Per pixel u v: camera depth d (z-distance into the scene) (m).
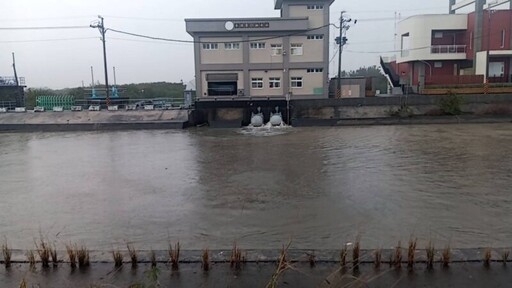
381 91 45.34
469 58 33.22
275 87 33.06
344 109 27.81
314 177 10.54
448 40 34.47
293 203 8.05
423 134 19.91
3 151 17.28
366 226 6.49
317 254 4.50
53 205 8.30
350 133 21.28
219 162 13.33
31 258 4.34
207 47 32.69
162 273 4.05
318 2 32.59
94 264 4.29
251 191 9.16
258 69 32.78
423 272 3.96
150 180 10.67
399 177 10.27
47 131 26.31
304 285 3.74
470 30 33.00
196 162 13.45
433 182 9.62
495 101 27.19
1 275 4.05
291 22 32.03
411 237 5.58
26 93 46.38
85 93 43.09
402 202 7.92
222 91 33.09
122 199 8.67
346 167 11.83
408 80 35.91
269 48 32.75
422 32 33.56
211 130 25.25
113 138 21.58
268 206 7.88
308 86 33.00
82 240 6.06
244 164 12.80
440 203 7.80
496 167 11.29
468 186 9.15
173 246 5.59
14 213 7.75
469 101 27.31
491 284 3.69
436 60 34.09
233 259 4.27
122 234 6.33
